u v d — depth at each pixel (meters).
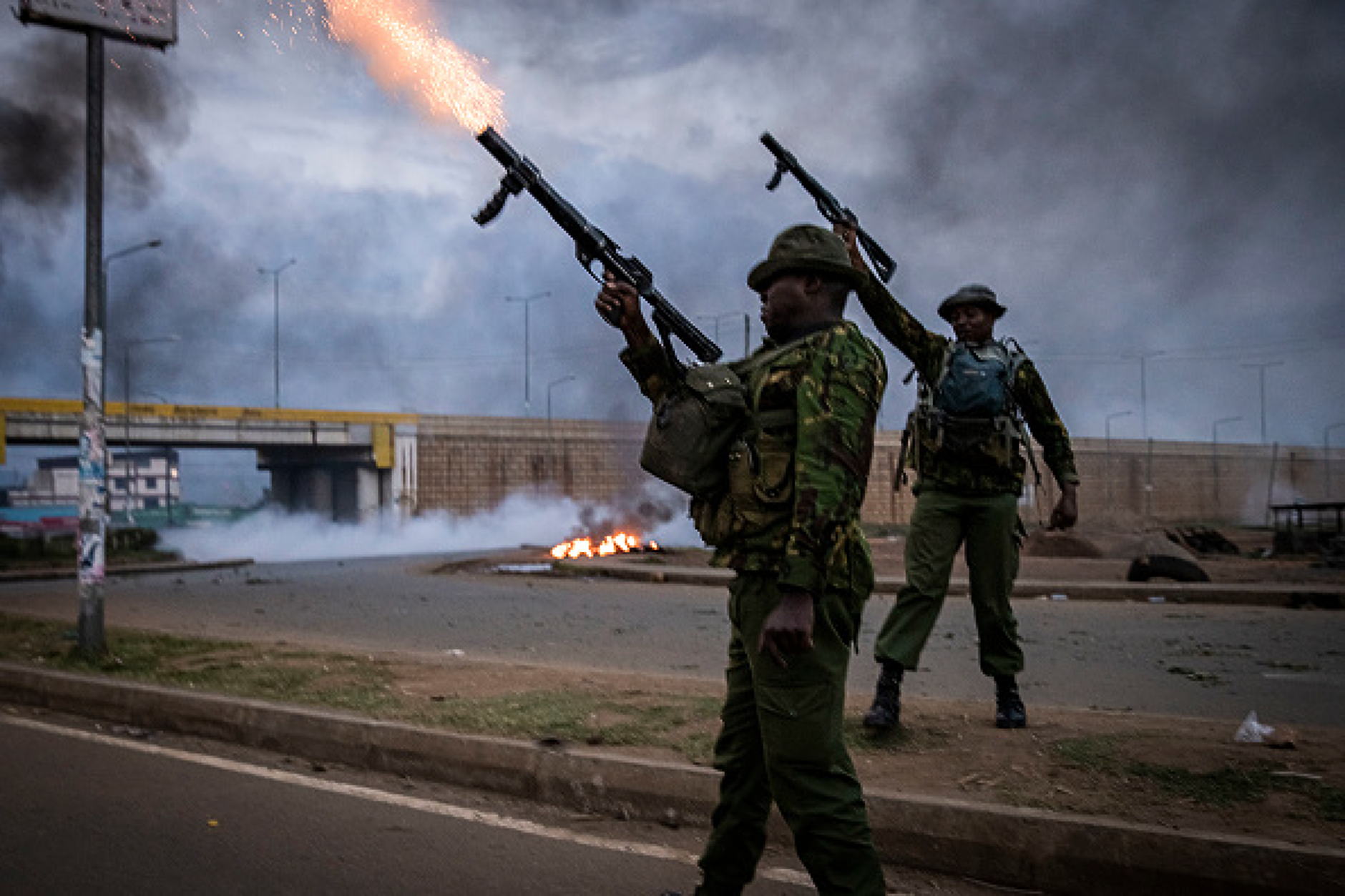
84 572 7.45
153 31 7.69
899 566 17.59
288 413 51.47
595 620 10.91
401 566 23.11
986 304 4.61
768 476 2.52
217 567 24.61
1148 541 19.06
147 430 47.41
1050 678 7.06
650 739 4.52
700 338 2.89
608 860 3.61
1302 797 3.54
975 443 4.51
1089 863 3.19
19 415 44.22
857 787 2.57
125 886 3.37
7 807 4.22
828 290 2.66
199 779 4.64
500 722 4.87
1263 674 7.21
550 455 62.22
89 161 7.85
